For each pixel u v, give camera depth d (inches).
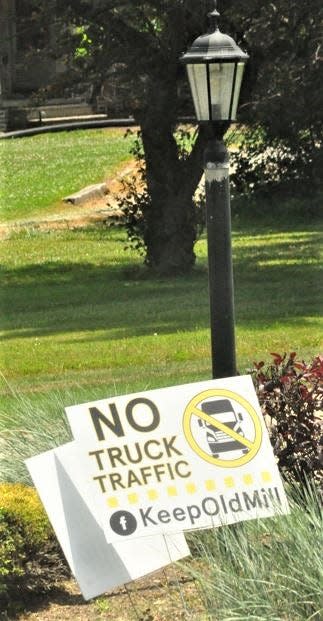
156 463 350.6
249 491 351.9
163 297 751.7
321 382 420.2
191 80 389.7
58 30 765.9
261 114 794.2
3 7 757.3
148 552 344.8
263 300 773.9
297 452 410.9
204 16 762.2
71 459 348.2
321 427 418.3
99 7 761.0
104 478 347.6
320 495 388.8
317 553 312.3
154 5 765.3
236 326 758.5
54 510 343.3
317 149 795.4
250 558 331.0
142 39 768.3
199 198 766.5
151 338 721.0
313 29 788.0
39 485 343.9
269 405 414.6
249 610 297.6
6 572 360.2
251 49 787.4
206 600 313.9
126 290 756.6
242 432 358.6
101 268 757.3
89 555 342.0
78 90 772.0
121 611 357.7
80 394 556.4
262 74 792.9
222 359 403.5
